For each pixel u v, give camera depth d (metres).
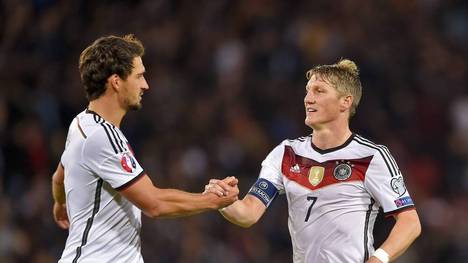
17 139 46.12
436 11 61.78
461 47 60.56
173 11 57.47
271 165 22.44
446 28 61.44
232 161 50.06
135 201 20.84
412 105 55.31
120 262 21.03
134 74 21.25
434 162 53.91
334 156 21.41
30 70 50.75
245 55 55.09
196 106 52.72
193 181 48.34
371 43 57.72
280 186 22.33
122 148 20.83
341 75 21.53
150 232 44.94
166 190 21.09
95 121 21.02
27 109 47.47
